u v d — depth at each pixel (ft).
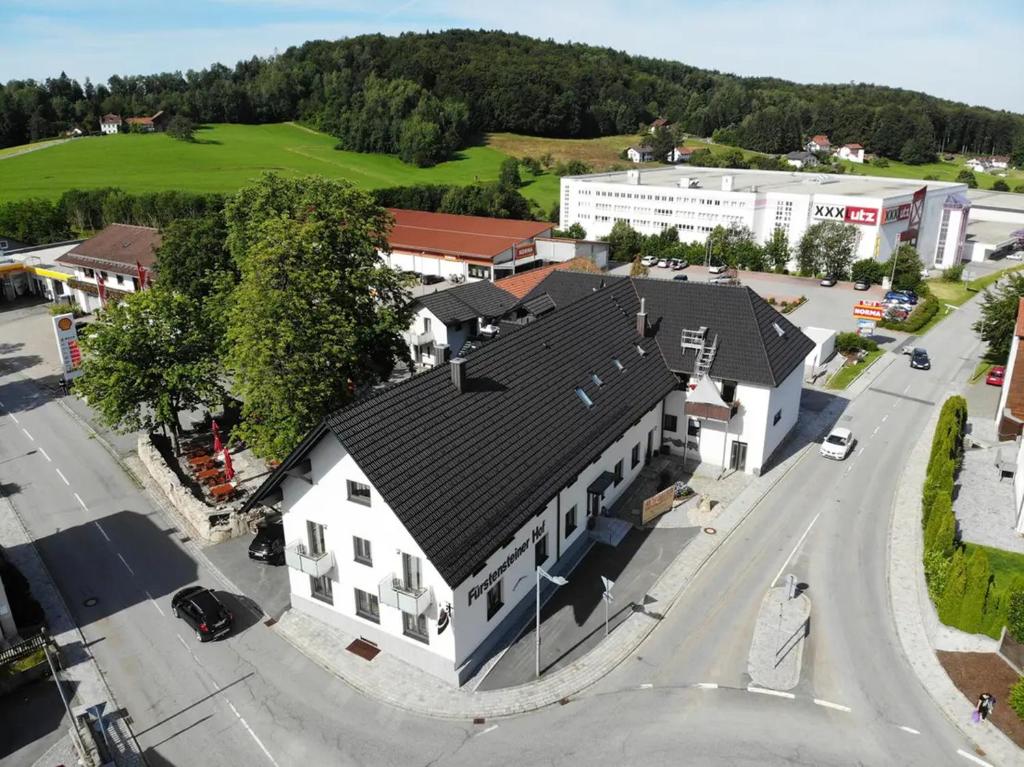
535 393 112.47
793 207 364.58
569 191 437.99
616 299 150.71
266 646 96.12
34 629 98.68
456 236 334.03
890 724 82.89
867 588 107.55
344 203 161.17
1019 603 91.91
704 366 141.59
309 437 85.97
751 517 127.34
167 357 143.33
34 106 602.85
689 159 652.89
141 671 91.86
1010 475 141.90
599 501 123.24
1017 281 209.67
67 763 78.43
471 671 90.43
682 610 102.99
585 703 86.28
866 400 183.32
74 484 140.15
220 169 492.95
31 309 269.64
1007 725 82.17
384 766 77.77
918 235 385.09
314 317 124.16
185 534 122.42
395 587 87.25
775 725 82.94
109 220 363.56
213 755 79.30
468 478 91.81
